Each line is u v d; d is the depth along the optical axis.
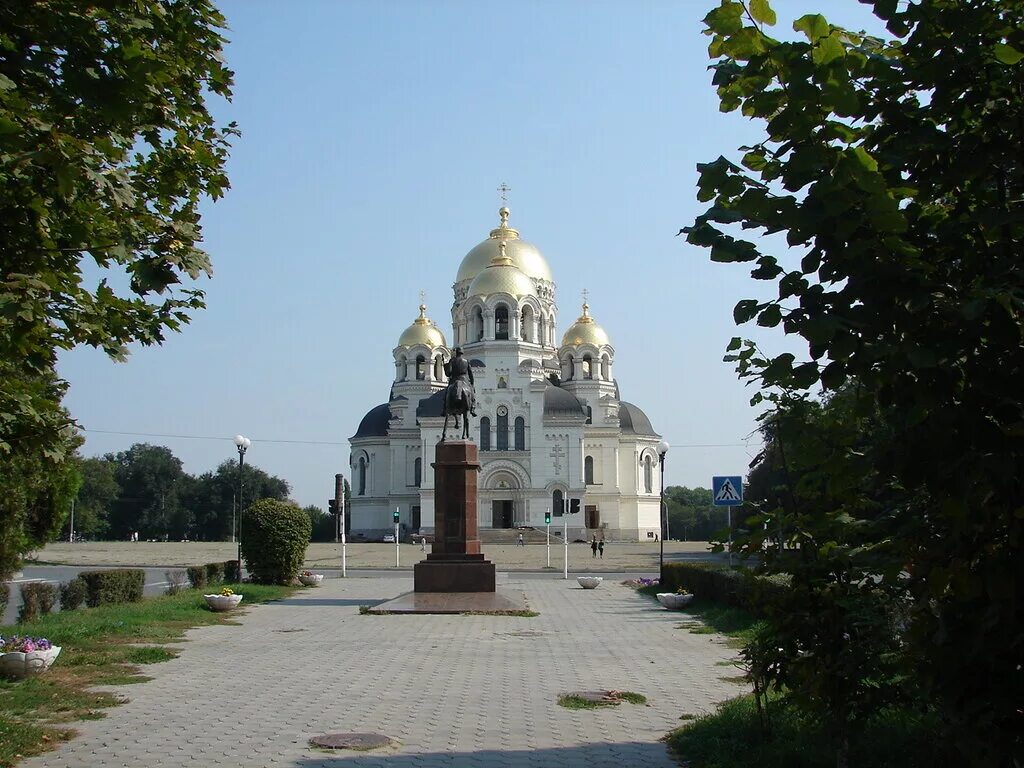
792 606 9.92
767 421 8.45
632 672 18.72
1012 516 6.15
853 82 7.02
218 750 12.48
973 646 6.25
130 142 10.73
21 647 17.05
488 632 25.28
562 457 105.69
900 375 6.41
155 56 9.70
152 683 17.38
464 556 33.31
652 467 120.50
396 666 19.47
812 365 6.63
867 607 9.38
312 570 57.47
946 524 6.81
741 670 18.78
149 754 12.27
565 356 116.88
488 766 11.78
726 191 6.75
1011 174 6.84
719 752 11.77
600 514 112.25
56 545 112.25
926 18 6.87
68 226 10.00
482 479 105.00
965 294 6.36
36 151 8.20
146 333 12.15
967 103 6.90
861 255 6.47
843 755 9.75
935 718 9.76
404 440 113.56
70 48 8.88
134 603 30.92
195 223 12.21
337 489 51.69
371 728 13.79
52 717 14.27
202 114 12.34
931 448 6.32
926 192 7.02
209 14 11.88
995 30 6.71
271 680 17.78
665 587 39.16
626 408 121.31
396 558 69.56
